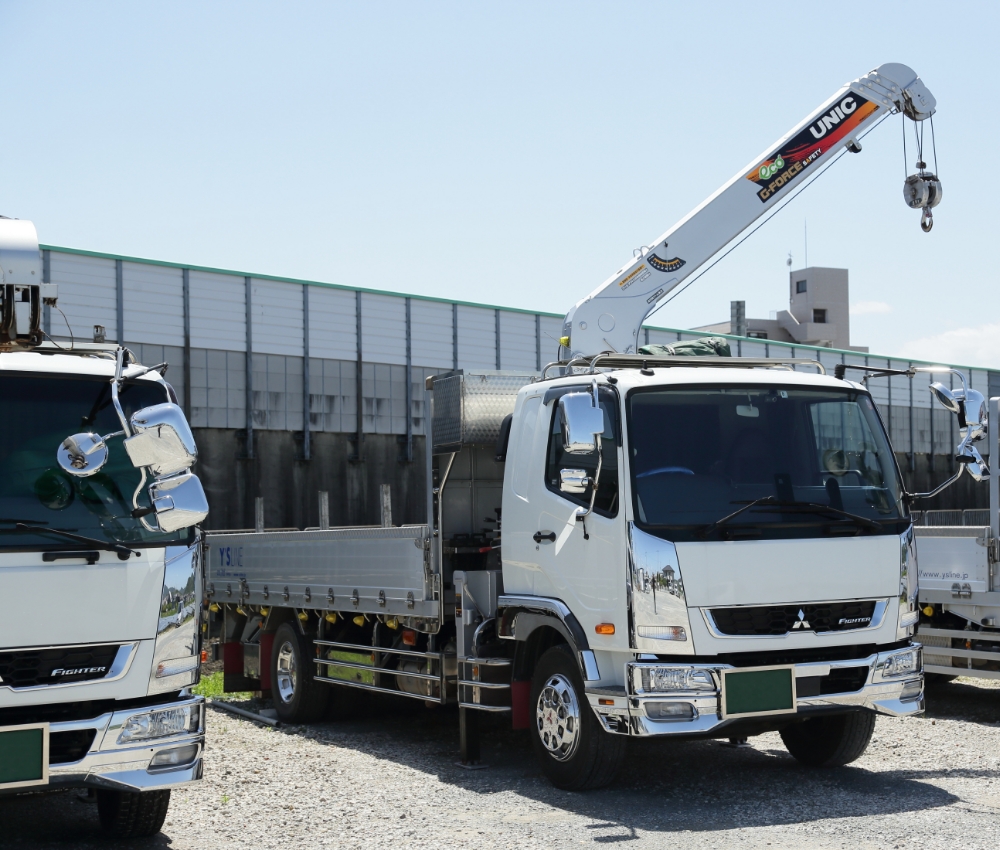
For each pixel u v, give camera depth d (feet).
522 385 29.45
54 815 24.00
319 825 22.13
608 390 23.77
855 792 23.73
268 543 38.19
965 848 18.99
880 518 23.88
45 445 19.70
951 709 35.83
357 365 123.24
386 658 31.83
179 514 18.86
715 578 22.24
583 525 23.75
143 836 21.50
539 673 25.36
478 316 132.98
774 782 24.99
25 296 20.71
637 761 27.89
